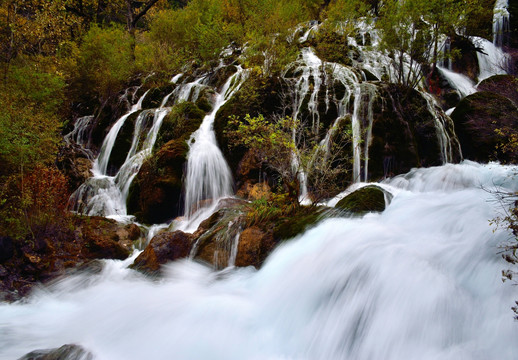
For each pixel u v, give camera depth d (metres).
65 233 7.53
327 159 8.84
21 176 7.05
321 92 10.26
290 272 5.28
